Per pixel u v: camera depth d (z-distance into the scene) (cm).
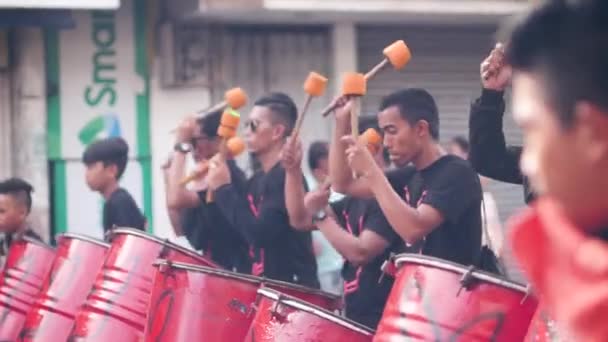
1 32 1694
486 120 776
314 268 1012
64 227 1698
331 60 1764
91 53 1709
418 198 821
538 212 265
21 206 1286
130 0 1719
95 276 1024
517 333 630
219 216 1114
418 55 1791
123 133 1711
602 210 259
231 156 1093
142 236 923
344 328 731
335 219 959
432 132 826
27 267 1148
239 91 1077
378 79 1769
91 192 1702
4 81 1694
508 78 768
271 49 1764
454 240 802
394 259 707
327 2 1659
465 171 800
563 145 257
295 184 945
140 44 1719
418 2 1688
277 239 995
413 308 655
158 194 1703
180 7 1688
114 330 910
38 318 1038
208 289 834
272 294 757
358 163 782
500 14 1714
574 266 255
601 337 248
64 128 1700
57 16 1617
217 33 1736
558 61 256
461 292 642
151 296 859
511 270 1215
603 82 252
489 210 1230
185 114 1719
